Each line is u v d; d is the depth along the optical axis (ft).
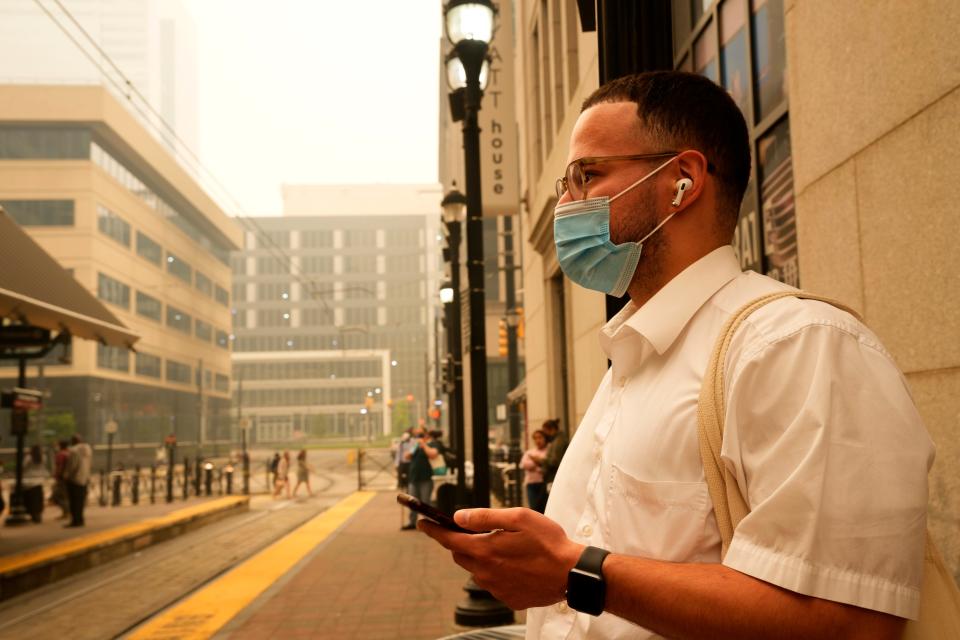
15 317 35.58
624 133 4.46
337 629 22.21
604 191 4.46
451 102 25.86
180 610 25.48
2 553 34.14
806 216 10.41
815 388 3.23
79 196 193.16
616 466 3.96
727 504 3.53
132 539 41.47
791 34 10.87
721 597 3.14
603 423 4.31
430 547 39.83
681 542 3.64
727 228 4.44
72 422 184.65
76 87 192.34
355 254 483.10
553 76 40.98
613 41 8.10
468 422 106.32
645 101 4.44
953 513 7.39
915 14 7.87
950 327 7.40
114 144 206.08
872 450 3.12
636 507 3.82
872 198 8.73
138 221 224.53
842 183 9.39
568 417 40.88
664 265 4.44
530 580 3.58
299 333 473.26
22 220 191.72
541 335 47.83
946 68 7.41
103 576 33.91
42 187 193.06
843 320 3.43
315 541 44.06
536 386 50.44
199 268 282.77
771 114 14.10
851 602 2.96
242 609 25.34
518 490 51.19
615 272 4.57
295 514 65.82
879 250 8.59
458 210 43.21
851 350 3.33
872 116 8.71
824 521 3.04
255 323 473.26
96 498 86.07
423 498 48.06
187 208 264.72
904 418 3.21
